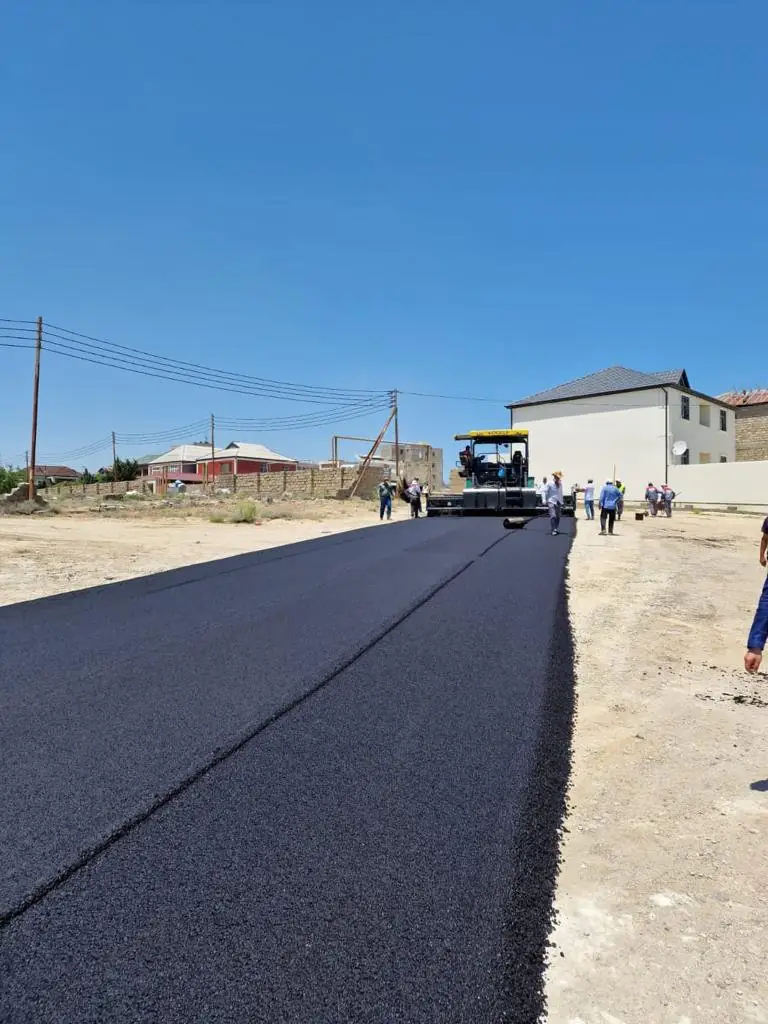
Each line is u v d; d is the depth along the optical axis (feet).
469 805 10.91
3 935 7.70
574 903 8.93
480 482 88.12
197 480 240.94
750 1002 7.30
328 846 9.62
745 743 14.42
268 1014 6.72
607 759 13.52
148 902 8.31
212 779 11.55
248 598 27.14
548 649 20.15
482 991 7.13
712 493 116.26
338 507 115.65
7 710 14.74
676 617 26.78
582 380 138.21
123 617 23.77
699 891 9.27
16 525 70.54
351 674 17.37
